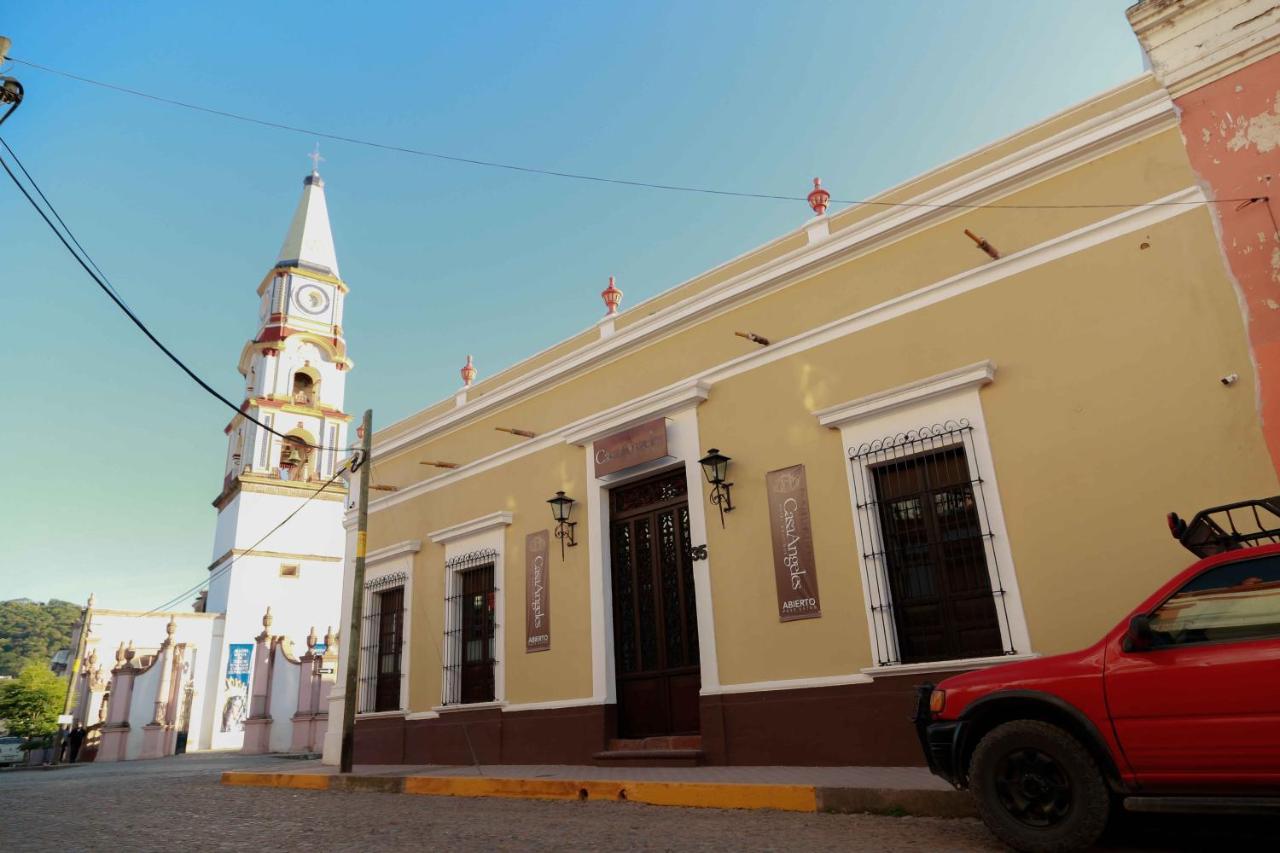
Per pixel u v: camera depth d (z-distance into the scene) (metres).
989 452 7.91
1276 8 6.98
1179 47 7.44
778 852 4.90
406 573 13.93
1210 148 7.16
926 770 7.25
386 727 13.37
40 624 107.06
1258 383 6.61
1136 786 4.23
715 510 9.90
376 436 15.62
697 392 10.27
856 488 8.66
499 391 13.05
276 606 34.25
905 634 8.19
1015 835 4.47
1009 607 7.48
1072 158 8.01
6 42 7.54
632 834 5.75
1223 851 4.56
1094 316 7.61
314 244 39.50
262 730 27.59
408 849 5.56
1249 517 6.51
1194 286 7.13
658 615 10.45
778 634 8.98
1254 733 3.96
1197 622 4.32
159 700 28.77
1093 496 7.28
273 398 35.84
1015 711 4.78
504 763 11.36
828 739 8.31
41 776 18.14
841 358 9.20
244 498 34.50
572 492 11.66
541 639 11.45
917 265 8.91
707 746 9.18
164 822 7.55
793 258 9.76
